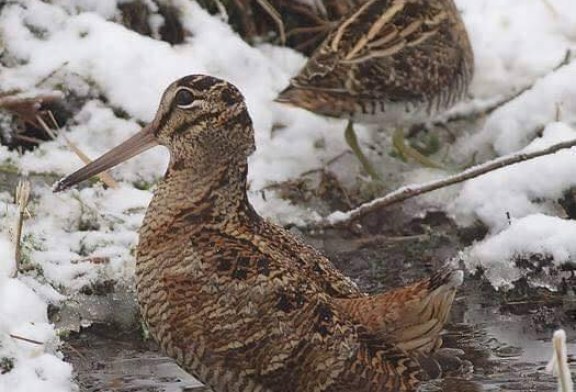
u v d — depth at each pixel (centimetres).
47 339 959
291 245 933
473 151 1355
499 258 1201
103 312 1100
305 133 1347
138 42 1327
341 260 1230
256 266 899
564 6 1488
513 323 1130
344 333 886
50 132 1255
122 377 1015
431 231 1269
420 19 1334
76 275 1117
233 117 938
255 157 1306
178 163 945
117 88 1300
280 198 1280
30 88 1281
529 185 1268
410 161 1355
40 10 1327
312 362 888
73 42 1317
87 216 1184
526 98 1361
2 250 1080
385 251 1245
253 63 1371
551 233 1198
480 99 1409
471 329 1115
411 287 884
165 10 1373
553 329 1121
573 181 1262
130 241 1165
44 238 1148
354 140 1325
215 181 936
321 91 1287
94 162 977
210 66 1352
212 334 905
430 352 892
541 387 997
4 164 1234
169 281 917
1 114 1266
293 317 889
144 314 939
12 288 993
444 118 1394
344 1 1438
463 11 1491
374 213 1277
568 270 1190
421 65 1323
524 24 1470
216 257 908
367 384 882
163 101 953
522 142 1339
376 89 1305
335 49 1302
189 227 925
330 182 1305
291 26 1436
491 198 1269
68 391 905
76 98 1293
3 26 1315
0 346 913
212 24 1384
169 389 995
